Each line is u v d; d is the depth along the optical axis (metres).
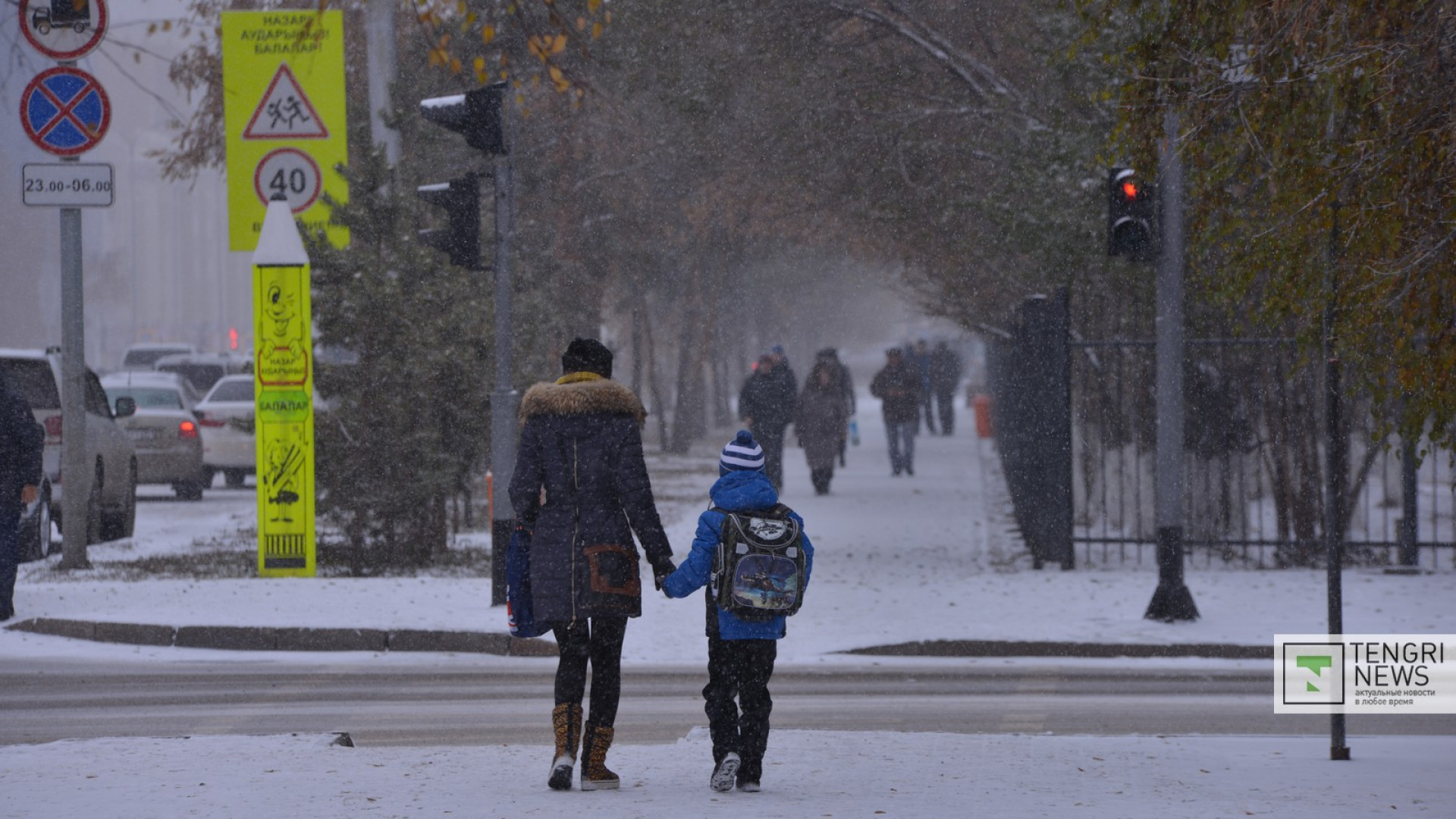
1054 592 55.91
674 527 80.19
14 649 47.59
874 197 77.62
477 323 66.50
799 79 75.19
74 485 63.12
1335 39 30.47
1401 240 29.38
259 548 59.09
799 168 77.69
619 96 90.00
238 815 22.81
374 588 55.16
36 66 55.59
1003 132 75.38
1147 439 74.62
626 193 103.62
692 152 83.12
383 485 63.53
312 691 40.81
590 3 36.94
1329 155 30.78
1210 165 33.38
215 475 131.12
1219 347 65.00
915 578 59.88
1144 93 32.09
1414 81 29.50
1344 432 60.41
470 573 63.78
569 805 23.86
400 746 32.62
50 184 61.44
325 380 63.59
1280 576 59.16
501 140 50.41
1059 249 63.03
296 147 65.56
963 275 79.81
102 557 69.19
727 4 74.56
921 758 29.33
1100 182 61.94
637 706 38.81
